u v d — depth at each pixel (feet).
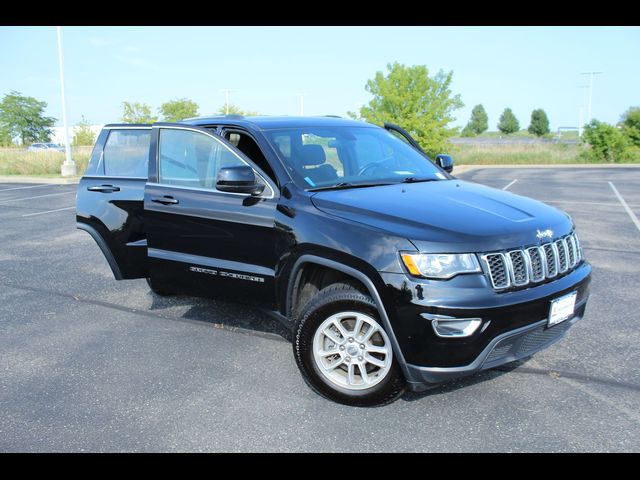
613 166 93.50
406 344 9.61
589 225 30.73
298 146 13.01
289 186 11.87
